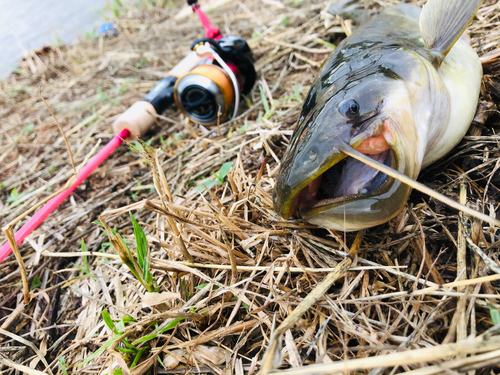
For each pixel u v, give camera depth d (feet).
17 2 2.35
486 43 0.81
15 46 1.97
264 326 0.52
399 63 0.52
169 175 0.90
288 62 1.18
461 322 0.42
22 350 0.63
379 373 0.41
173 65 1.42
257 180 0.68
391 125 0.46
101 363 0.55
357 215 0.45
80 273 0.74
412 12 0.89
